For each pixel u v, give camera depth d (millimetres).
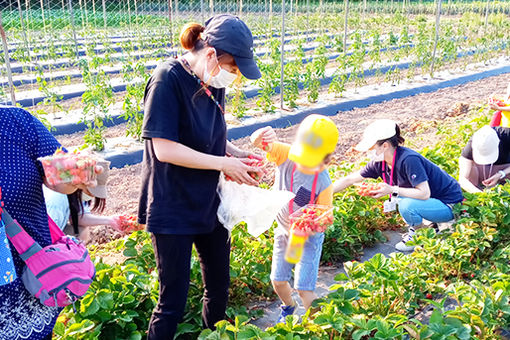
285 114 10664
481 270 4441
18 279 2209
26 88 12266
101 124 8438
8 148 2184
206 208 2912
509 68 16344
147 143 2896
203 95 2807
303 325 3242
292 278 4594
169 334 3039
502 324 3592
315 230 2826
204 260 3229
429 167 4844
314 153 1779
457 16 32562
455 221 4969
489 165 5637
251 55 2713
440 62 14695
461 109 10789
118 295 3418
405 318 3160
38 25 20078
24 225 2238
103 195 2527
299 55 12852
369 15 30891
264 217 3074
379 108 11680
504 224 4980
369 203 5348
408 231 5414
